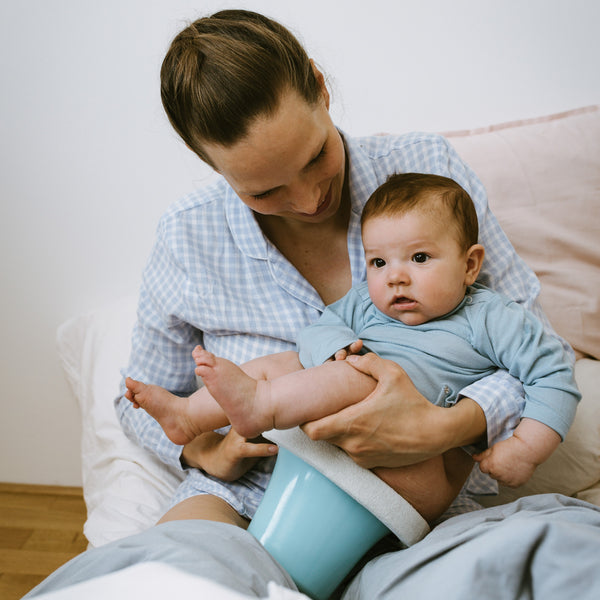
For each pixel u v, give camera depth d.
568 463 1.21
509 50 1.64
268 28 0.89
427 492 0.90
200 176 1.76
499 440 0.93
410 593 0.73
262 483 1.09
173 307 1.14
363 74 1.69
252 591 0.71
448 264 0.95
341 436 0.85
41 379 1.94
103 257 1.83
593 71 1.64
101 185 1.78
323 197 0.98
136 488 1.30
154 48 1.67
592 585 0.66
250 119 0.82
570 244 1.42
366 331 1.02
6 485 2.04
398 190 0.98
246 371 1.00
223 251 1.14
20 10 1.67
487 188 1.46
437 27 1.64
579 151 1.45
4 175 1.78
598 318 1.39
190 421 0.98
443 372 0.95
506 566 0.68
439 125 1.71
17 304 1.88
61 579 0.75
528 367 0.93
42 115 1.74
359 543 0.88
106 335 1.69
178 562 0.70
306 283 1.12
